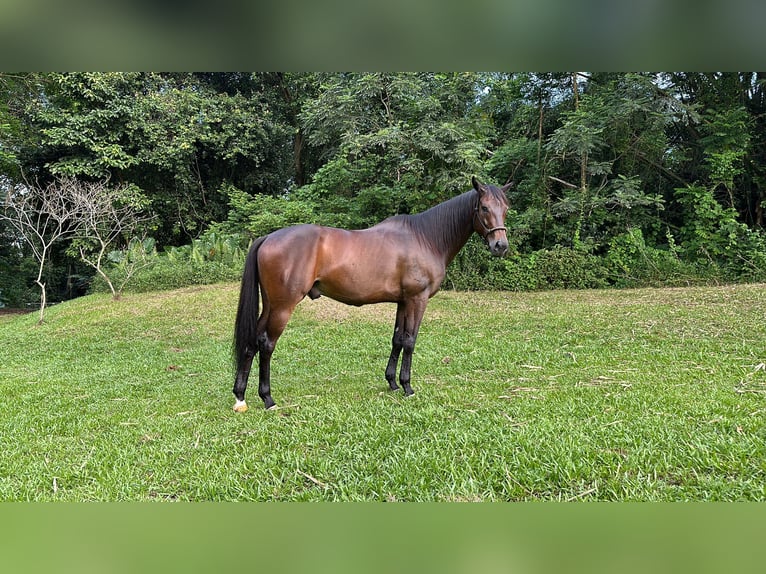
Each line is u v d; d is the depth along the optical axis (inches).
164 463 87.4
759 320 202.8
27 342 245.8
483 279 362.6
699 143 376.2
